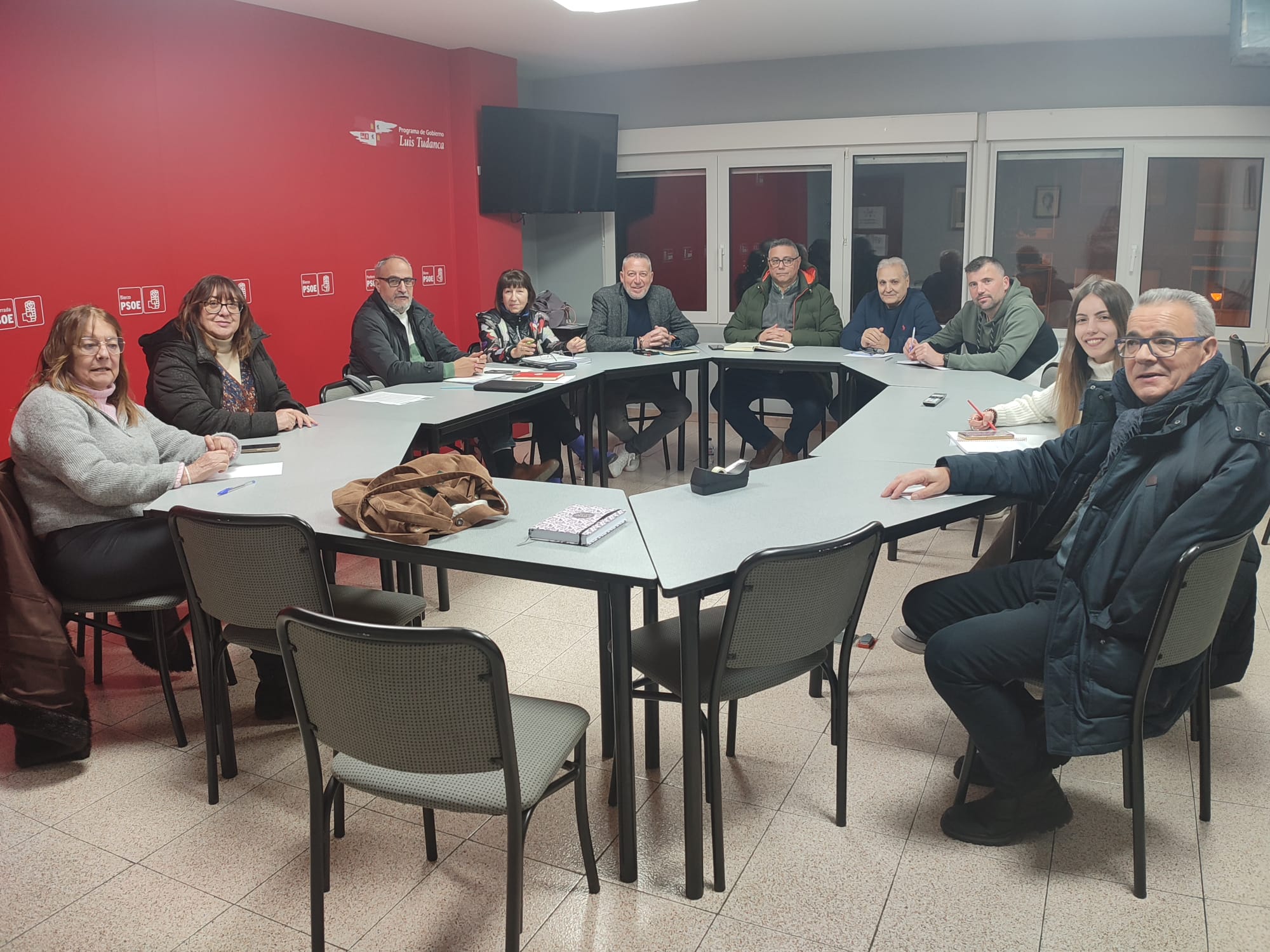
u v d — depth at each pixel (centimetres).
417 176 623
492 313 548
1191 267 640
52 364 281
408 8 510
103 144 429
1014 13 535
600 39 601
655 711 253
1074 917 198
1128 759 229
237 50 490
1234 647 277
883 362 503
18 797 251
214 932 199
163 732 285
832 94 680
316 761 184
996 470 257
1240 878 210
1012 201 664
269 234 519
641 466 611
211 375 362
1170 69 612
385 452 325
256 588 228
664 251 752
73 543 268
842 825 231
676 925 198
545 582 213
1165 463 204
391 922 200
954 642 217
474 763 171
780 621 200
